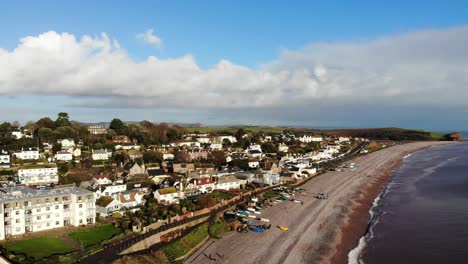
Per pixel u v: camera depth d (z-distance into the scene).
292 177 166.50
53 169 150.38
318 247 84.38
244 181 151.75
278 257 78.00
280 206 119.50
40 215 86.38
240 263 74.69
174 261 75.00
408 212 113.94
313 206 120.69
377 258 78.19
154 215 97.38
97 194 118.25
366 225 101.69
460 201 125.75
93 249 74.19
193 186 130.62
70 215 90.94
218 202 117.00
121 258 70.12
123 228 87.38
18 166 159.50
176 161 194.12
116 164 175.88
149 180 145.88
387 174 195.50
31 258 68.38
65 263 67.38
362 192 146.50
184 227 93.00
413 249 82.56
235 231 95.06
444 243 85.38
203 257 77.81
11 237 80.81
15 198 84.44
